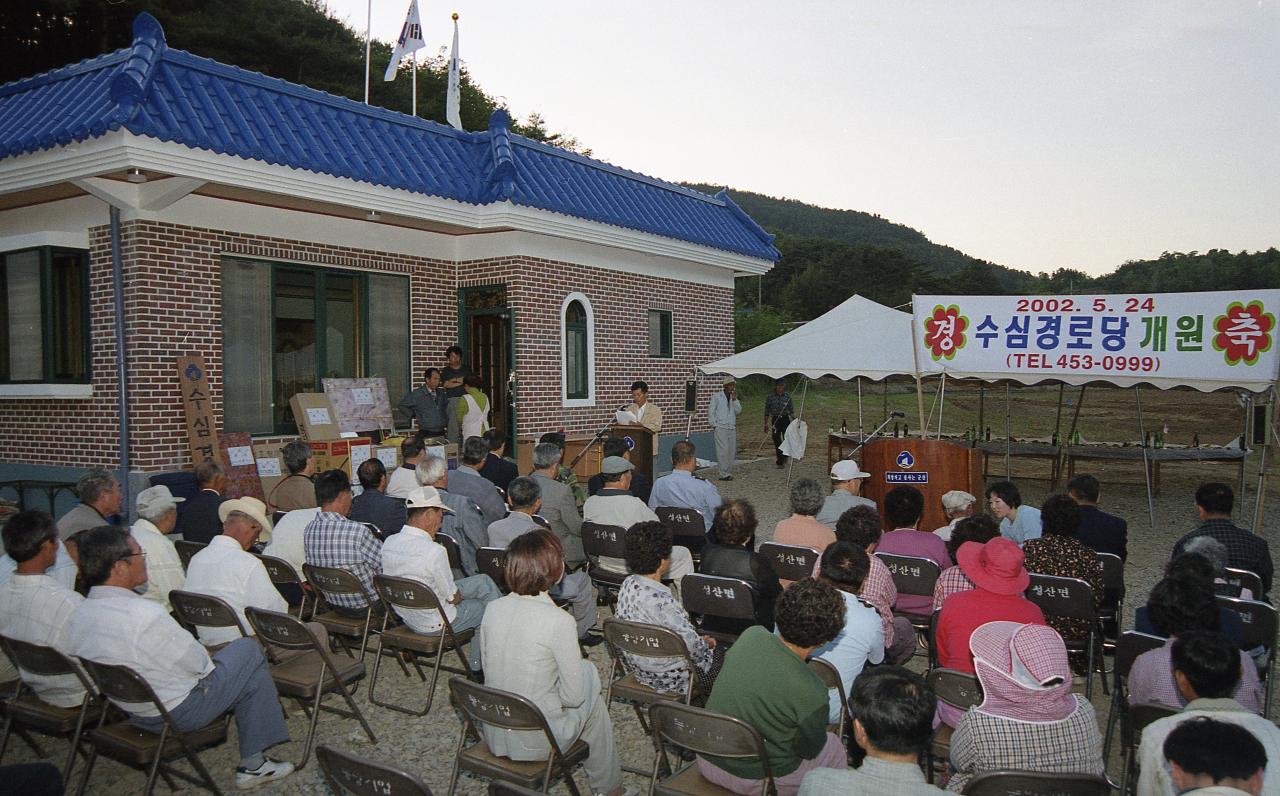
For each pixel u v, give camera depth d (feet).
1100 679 18.21
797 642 9.81
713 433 52.80
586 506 20.43
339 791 9.23
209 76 28.81
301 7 96.32
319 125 31.24
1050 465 54.65
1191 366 27.53
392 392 37.06
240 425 31.01
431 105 111.24
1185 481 48.80
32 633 12.67
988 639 10.28
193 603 13.79
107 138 24.91
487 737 11.49
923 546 17.39
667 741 11.43
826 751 10.36
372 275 36.14
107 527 12.09
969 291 266.57
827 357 33.81
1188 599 11.41
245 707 12.96
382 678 17.92
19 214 31.83
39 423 30.58
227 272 30.71
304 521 18.13
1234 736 7.01
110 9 71.41
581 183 41.52
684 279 49.73
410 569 15.46
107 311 28.73
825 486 45.47
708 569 16.02
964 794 8.87
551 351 39.78
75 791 13.26
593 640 18.60
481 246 39.14
